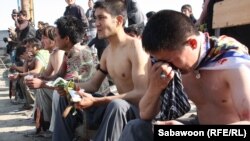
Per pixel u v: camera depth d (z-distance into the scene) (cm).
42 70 464
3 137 417
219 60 170
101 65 307
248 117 154
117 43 284
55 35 374
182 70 178
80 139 298
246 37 314
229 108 178
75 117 296
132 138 206
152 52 168
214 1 338
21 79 551
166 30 162
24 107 568
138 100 262
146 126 207
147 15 546
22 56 551
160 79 193
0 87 855
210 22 346
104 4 275
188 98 195
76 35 362
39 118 400
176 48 164
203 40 172
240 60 164
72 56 355
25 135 414
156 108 207
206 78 177
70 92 270
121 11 279
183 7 609
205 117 191
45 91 390
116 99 250
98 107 275
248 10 262
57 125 297
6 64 1178
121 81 287
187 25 164
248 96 154
